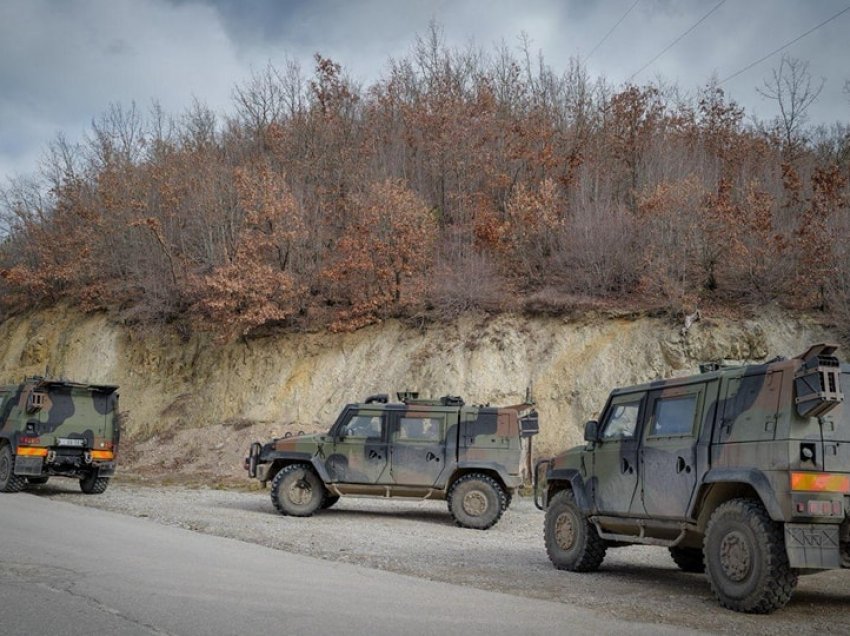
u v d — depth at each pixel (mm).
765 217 26422
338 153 36469
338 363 28172
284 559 10438
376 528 15430
